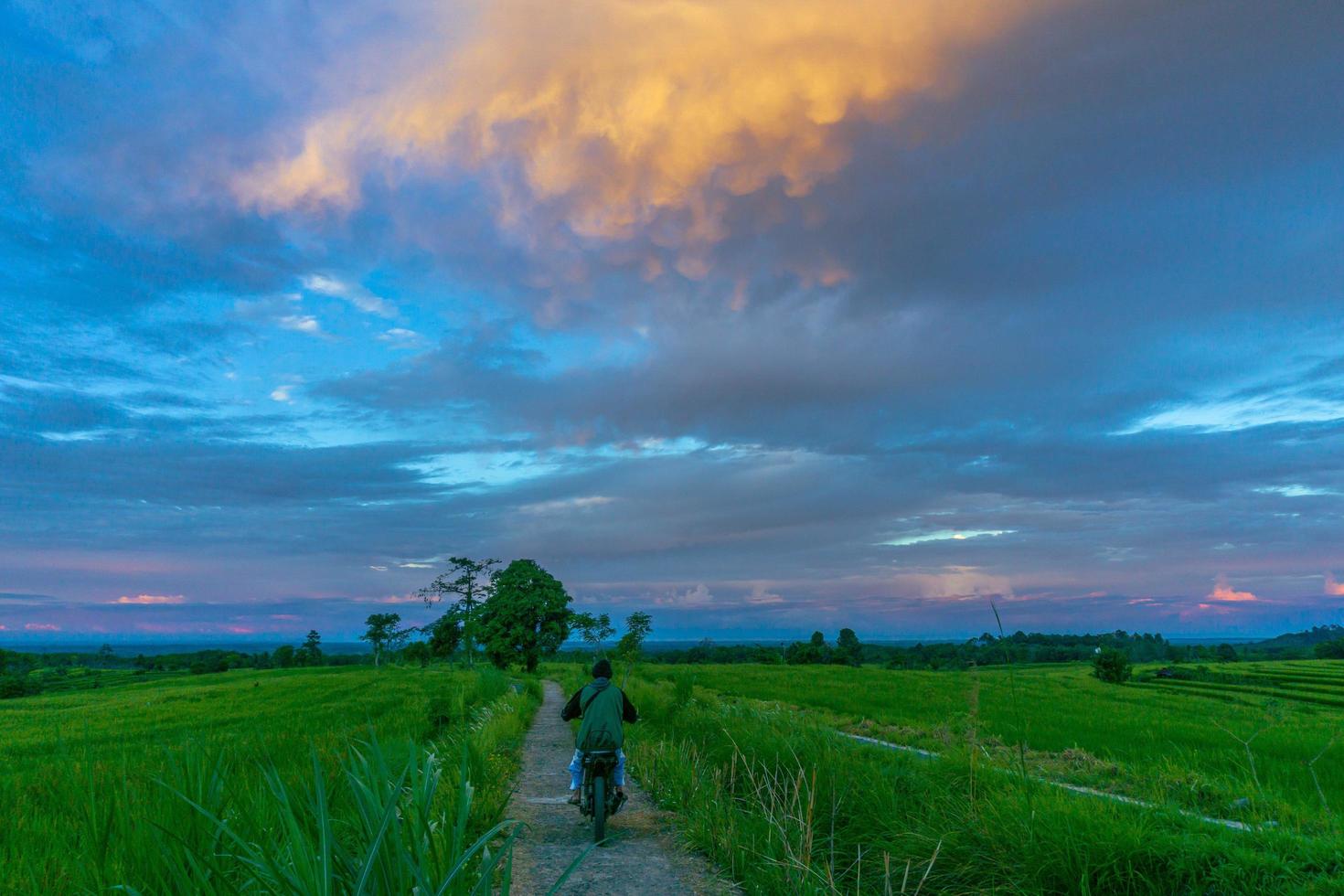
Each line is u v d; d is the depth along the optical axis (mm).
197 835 3457
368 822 3203
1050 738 17094
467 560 80000
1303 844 5539
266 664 134625
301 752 8719
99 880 3334
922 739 16938
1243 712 28844
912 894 5844
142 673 113500
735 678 44250
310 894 2779
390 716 21891
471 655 78938
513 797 9930
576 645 68875
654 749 12711
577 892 6023
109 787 4059
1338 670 73062
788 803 7445
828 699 28984
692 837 7422
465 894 3561
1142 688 51281
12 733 27203
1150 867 5598
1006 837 6203
